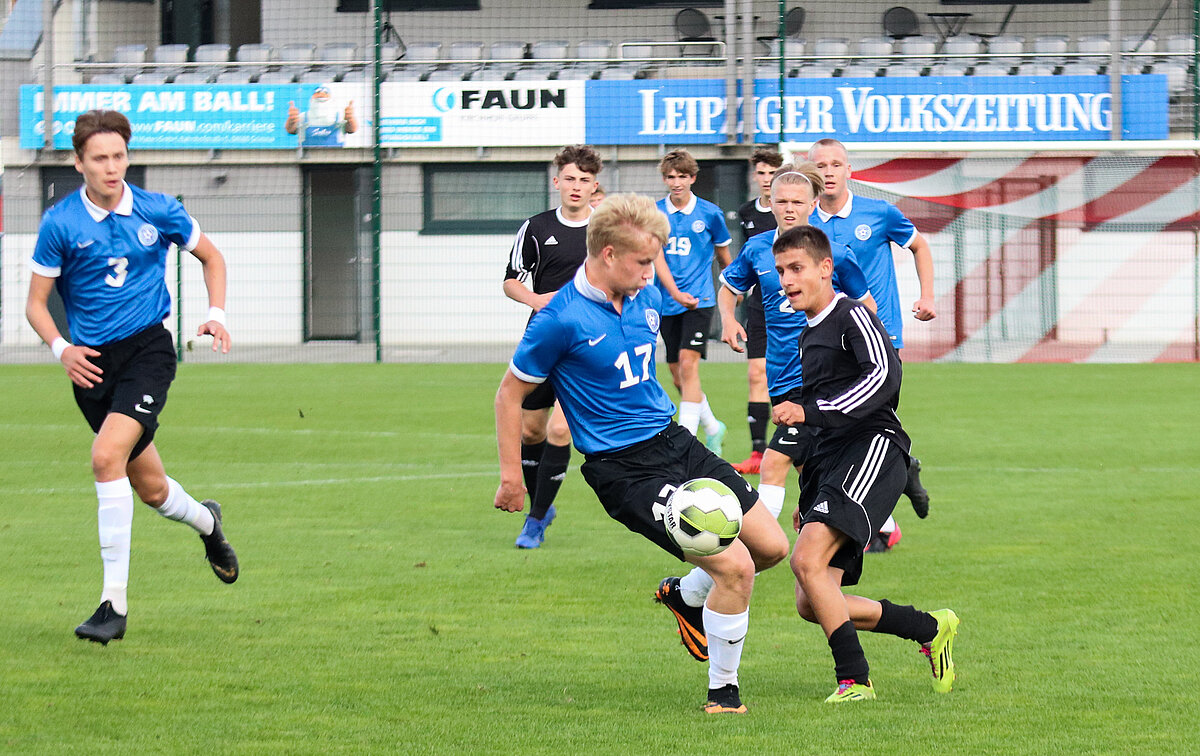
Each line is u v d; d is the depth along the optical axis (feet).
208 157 185.06
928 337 156.66
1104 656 38.63
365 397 119.96
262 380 137.59
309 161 183.83
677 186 80.53
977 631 41.73
